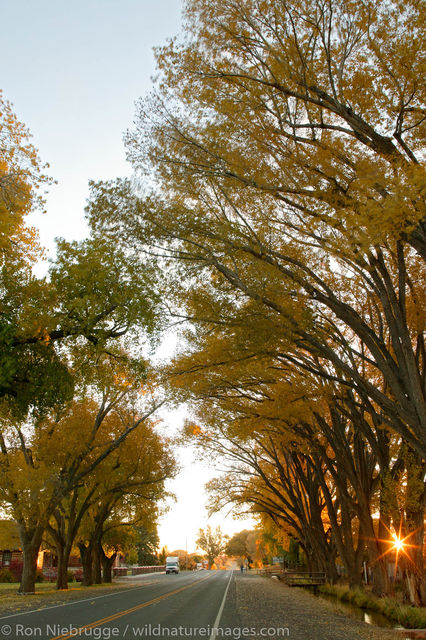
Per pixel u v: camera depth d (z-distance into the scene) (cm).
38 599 1880
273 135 1077
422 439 958
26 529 2528
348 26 1012
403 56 934
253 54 1063
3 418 1738
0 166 1245
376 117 1012
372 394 1066
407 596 1598
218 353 1413
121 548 4219
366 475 1917
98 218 1177
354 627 1162
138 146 1173
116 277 1392
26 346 1351
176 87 1120
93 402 2928
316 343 1109
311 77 1007
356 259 1021
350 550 2216
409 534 1634
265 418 1842
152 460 3166
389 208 744
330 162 1028
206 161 1134
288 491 2970
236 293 1223
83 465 2852
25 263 1451
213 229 1160
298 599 1958
